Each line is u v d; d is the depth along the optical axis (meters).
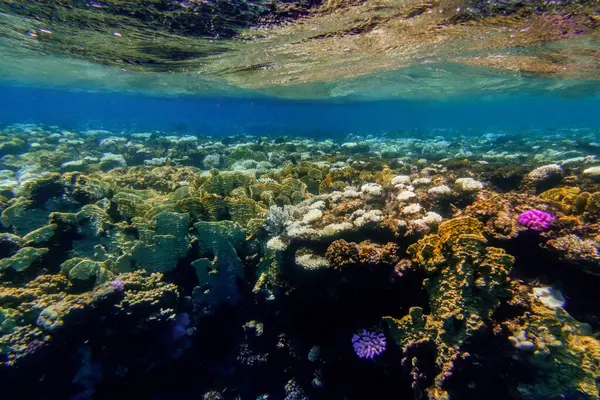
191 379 1.59
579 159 2.93
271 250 1.56
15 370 1.09
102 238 1.61
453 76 5.50
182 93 9.11
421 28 2.67
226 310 1.63
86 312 1.22
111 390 1.33
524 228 1.24
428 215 1.39
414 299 1.26
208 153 4.52
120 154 4.27
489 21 2.48
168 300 1.38
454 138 8.26
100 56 4.29
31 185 1.83
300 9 2.25
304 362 1.56
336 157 4.17
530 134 8.42
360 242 1.40
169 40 3.24
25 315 1.22
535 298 1.07
